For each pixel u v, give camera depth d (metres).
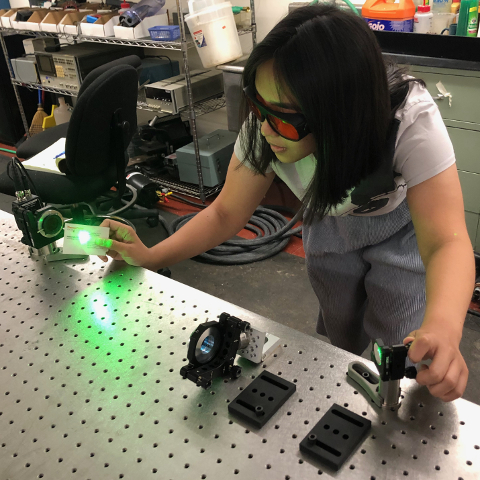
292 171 1.02
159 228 2.80
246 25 2.88
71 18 3.02
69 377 0.79
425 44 2.03
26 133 3.82
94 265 1.04
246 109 0.88
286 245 2.58
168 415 0.71
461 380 0.63
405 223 1.10
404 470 0.62
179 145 3.27
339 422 0.68
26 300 0.95
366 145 0.71
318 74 0.63
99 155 2.12
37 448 0.68
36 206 1.02
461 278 0.72
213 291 2.30
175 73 3.23
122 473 0.64
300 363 0.78
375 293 1.19
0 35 3.45
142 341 0.84
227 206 1.08
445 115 2.06
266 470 0.63
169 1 3.16
